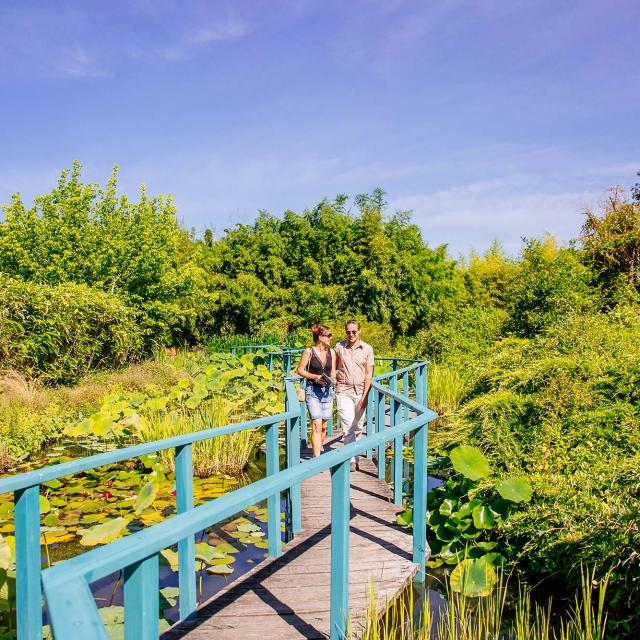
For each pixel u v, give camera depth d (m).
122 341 13.98
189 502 3.47
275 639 2.97
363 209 22.84
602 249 14.23
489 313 19.19
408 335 22.42
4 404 8.55
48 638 3.09
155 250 18.36
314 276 22.45
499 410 6.16
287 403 5.09
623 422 5.21
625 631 3.46
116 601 3.85
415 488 3.99
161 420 8.37
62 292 12.52
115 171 19.00
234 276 23.11
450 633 3.16
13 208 17.02
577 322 8.61
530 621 3.60
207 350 19.94
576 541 3.90
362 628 3.13
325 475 6.35
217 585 4.08
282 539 4.81
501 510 4.64
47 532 4.99
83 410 9.66
